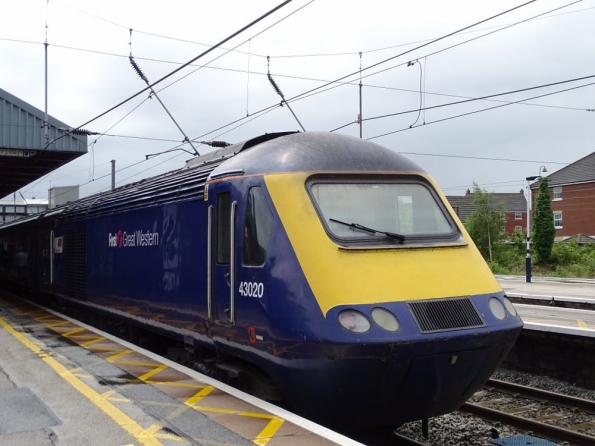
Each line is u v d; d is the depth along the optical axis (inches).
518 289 968.3
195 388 280.2
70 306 610.2
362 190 267.6
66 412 246.2
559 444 295.3
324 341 223.0
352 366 222.4
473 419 339.9
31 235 730.2
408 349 224.2
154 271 372.2
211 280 296.2
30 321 517.3
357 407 235.3
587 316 578.2
